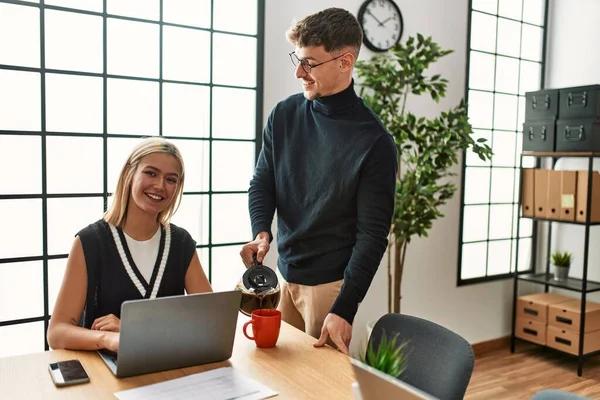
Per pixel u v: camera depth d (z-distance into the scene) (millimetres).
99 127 2566
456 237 3898
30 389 1145
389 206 1729
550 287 4426
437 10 3611
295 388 1199
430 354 1371
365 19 3256
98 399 1105
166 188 1580
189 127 2809
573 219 3680
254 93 2986
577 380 3564
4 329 2414
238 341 1495
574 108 3643
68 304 1490
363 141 1743
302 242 1862
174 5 2717
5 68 2330
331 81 1757
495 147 4137
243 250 1717
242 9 2904
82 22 2486
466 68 3816
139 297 1567
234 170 2973
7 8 2318
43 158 2441
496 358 3982
